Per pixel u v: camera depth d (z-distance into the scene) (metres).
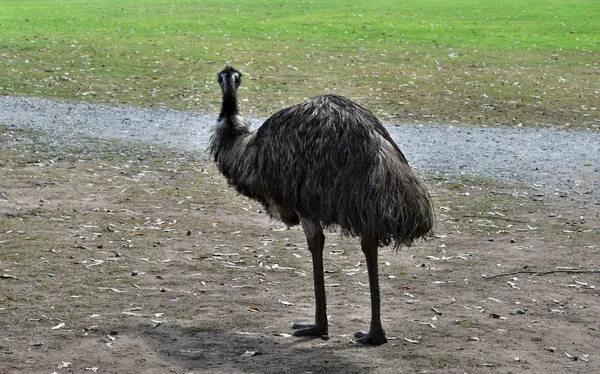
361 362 7.77
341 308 9.43
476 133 20.41
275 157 8.09
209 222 13.04
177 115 22.08
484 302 9.70
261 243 12.04
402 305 9.55
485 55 33.12
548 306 9.61
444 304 9.61
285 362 7.76
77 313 9.05
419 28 39.78
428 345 8.26
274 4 48.53
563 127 21.38
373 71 28.81
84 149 17.92
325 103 8.02
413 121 21.80
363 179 7.48
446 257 11.45
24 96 23.88
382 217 7.34
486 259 11.41
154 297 9.69
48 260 10.97
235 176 8.70
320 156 7.76
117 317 8.95
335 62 30.42
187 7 46.88
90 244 11.77
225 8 46.56
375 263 7.95
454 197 14.72
